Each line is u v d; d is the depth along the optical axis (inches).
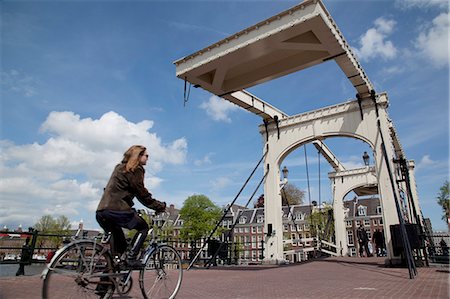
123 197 133.0
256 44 339.0
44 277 110.3
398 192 406.0
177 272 159.5
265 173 529.0
